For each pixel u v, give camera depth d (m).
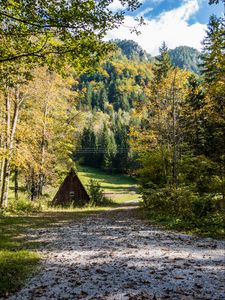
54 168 34.34
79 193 36.88
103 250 9.80
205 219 13.88
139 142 26.00
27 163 27.52
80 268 7.80
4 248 10.24
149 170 25.61
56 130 31.72
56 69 10.59
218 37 15.53
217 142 23.81
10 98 22.27
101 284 6.48
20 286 6.57
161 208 20.27
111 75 164.50
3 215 20.08
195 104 25.28
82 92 32.03
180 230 13.50
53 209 28.19
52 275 7.29
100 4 8.63
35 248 10.52
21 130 23.98
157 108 22.42
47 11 8.54
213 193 20.61
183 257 8.57
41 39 9.63
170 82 21.84
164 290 5.99
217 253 8.95
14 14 8.76
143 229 14.19
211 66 16.64
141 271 7.32
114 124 114.69
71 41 9.38
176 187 20.27
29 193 33.78
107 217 20.88
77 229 14.80
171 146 23.95
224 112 21.58
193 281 6.48
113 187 75.88
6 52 9.81
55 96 28.33
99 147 98.31
